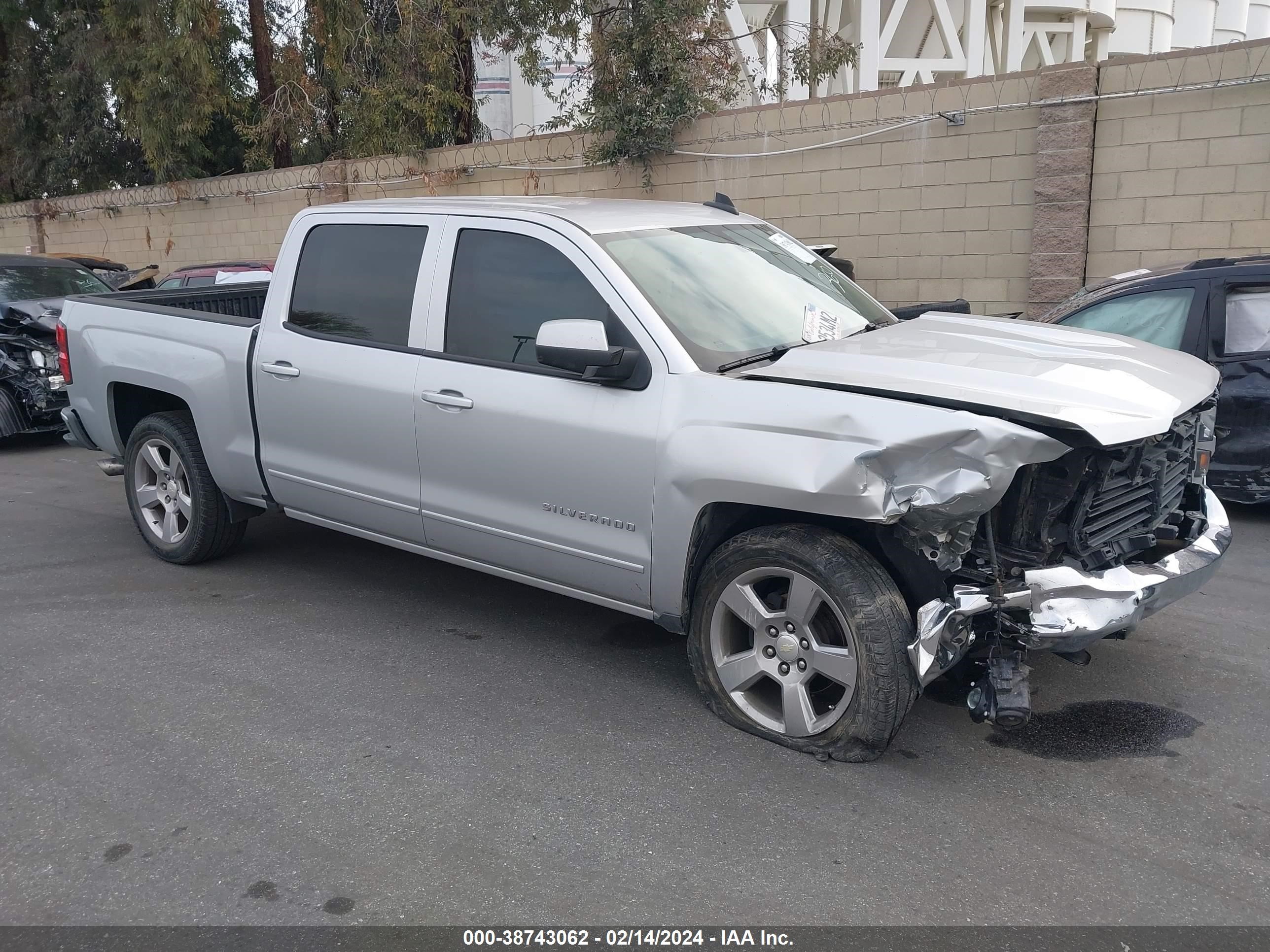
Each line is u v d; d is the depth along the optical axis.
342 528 5.22
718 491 3.65
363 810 3.46
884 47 17.83
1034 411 3.20
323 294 5.07
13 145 24.70
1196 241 9.34
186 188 19.94
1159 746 3.81
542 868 3.12
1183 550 3.88
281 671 4.60
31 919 2.93
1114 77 9.45
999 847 3.19
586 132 13.61
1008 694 3.36
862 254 11.38
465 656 4.75
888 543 3.51
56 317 9.82
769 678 3.93
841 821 3.34
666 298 4.09
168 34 19.42
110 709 4.24
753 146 11.99
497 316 4.40
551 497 4.19
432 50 16.08
